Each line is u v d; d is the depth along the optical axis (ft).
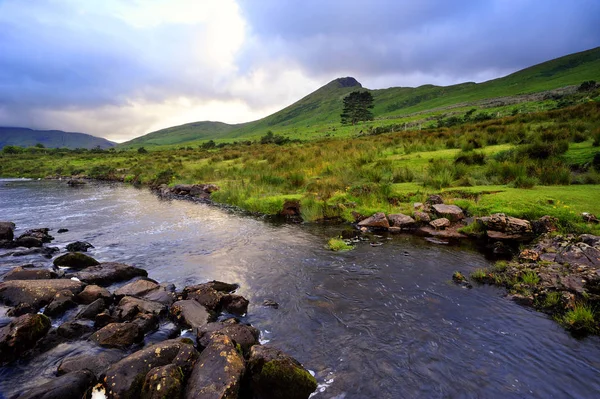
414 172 54.95
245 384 13.47
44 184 104.06
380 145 91.97
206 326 17.49
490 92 454.81
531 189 40.29
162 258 30.91
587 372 14.47
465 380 14.19
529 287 21.40
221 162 116.26
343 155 76.84
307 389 13.38
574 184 41.98
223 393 11.92
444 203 40.40
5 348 15.08
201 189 71.92
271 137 256.32
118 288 23.41
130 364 13.71
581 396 13.23
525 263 24.68
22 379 14.10
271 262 29.17
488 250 30.17
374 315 19.57
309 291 23.08
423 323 18.56
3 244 33.50
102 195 75.25
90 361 14.83
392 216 39.29
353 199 46.55
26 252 31.24
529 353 15.76
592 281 19.86
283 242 35.24
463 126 110.22
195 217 49.44
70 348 16.08
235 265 28.68
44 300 20.38
